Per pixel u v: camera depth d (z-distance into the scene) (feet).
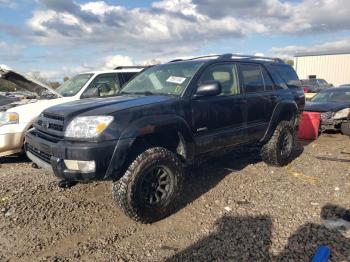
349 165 20.95
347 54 113.91
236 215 14.05
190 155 15.01
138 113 13.24
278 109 19.79
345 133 31.22
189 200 15.72
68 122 12.89
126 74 28.43
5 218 14.02
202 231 12.83
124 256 11.31
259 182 17.99
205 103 15.58
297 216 13.82
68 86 27.43
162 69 17.72
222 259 10.91
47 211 14.62
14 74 23.76
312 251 11.19
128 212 12.98
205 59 17.40
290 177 18.79
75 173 12.32
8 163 22.77
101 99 15.35
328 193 16.26
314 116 29.94
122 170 13.01
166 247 11.80
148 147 13.91
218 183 17.89
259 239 12.05
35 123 15.34
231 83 17.54
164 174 13.85
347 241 11.77
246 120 17.89
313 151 25.07
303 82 89.45
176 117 14.20
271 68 20.79
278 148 20.18
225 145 16.84
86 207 15.01
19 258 11.33
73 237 12.58
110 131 12.39
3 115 22.09
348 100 34.94
